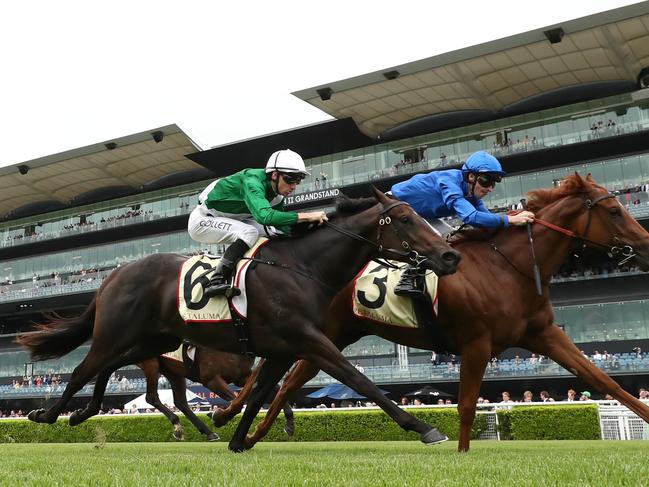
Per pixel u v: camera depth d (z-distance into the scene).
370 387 4.11
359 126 30.14
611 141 25.16
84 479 2.78
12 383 33.88
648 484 2.33
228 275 4.64
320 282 4.53
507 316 4.75
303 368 5.44
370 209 4.54
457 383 23.55
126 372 30.14
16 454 5.34
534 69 25.75
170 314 4.98
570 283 24.30
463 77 26.31
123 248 34.84
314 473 2.92
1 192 38.31
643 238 4.64
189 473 3.03
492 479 2.59
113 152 33.62
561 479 2.56
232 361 8.33
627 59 24.81
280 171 4.77
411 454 4.62
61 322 5.62
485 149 27.70
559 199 4.93
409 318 4.97
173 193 34.44
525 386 22.89
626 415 9.29
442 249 4.25
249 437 5.57
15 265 37.88
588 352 23.55
